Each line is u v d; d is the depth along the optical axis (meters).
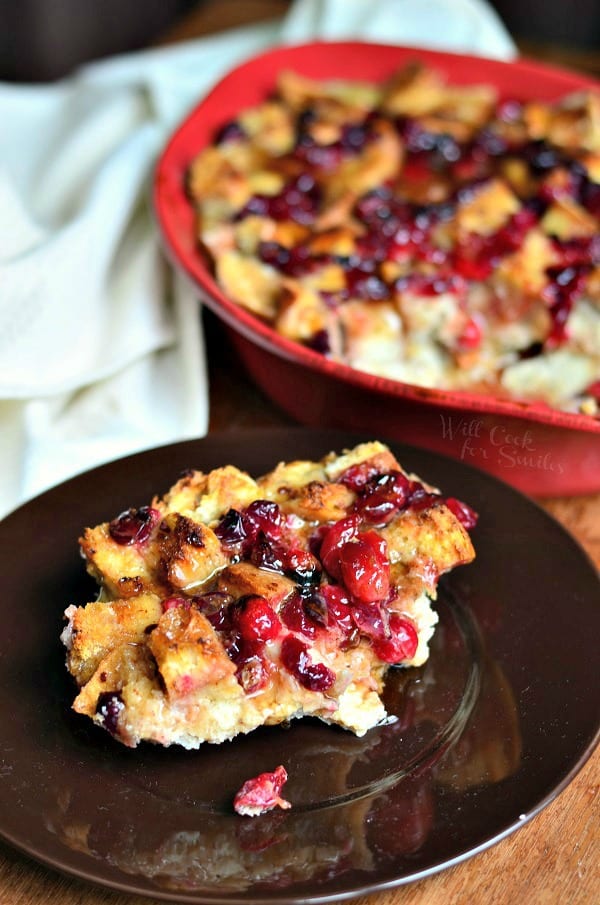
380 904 0.45
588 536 0.60
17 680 0.49
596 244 0.69
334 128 0.77
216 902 0.42
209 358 0.69
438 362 0.67
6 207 0.67
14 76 1.41
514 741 0.48
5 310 0.64
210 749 0.47
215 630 0.47
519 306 0.67
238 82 0.79
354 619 0.48
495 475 0.59
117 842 0.44
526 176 0.74
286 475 0.54
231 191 0.71
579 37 1.44
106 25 1.46
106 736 0.47
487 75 0.83
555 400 0.65
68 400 0.66
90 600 0.52
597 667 0.50
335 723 0.48
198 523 0.50
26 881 0.46
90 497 0.56
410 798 0.46
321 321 0.64
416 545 0.50
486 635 0.51
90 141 0.76
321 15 0.90
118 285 0.68
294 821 0.45
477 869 0.46
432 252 0.69
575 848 0.47
